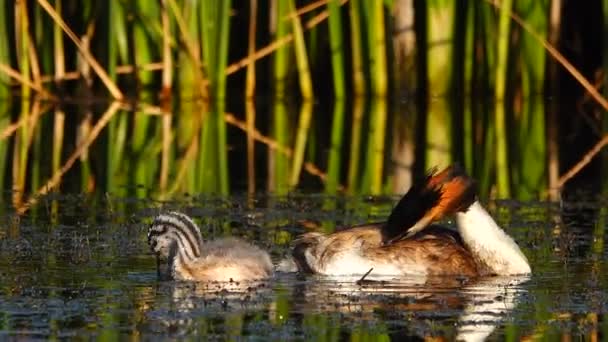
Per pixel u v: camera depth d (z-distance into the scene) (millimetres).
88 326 9938
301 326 10016
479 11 25312
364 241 12445
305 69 25500
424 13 26375
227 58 26453
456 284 11867
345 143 21844
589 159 20359
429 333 9852
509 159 20344
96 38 25922
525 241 13945
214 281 11734
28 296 10984
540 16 25297
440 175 12484
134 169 19172
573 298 11148
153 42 25422
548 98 26406
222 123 23828
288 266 12562
